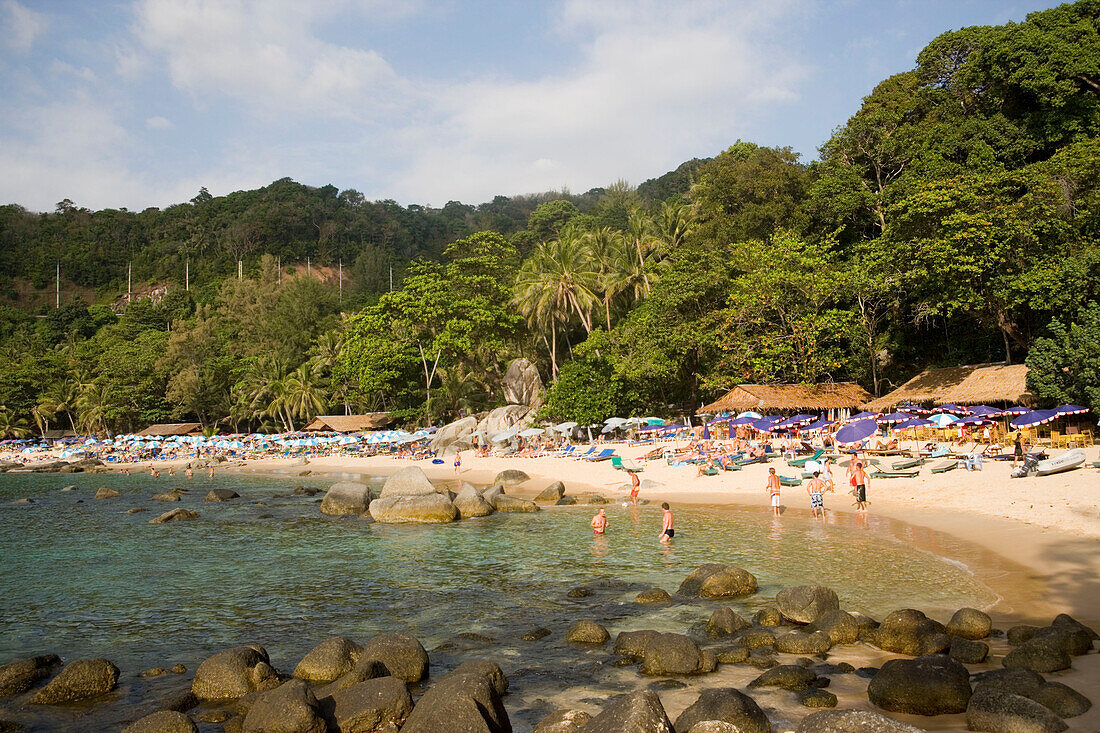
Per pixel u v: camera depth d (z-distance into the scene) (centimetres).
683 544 2269
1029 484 2605
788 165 6041
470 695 934
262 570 2127
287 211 18038
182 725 983
